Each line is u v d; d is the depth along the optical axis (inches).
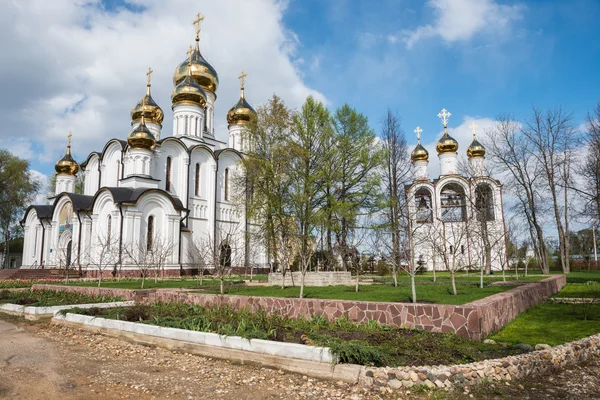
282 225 1195.3
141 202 1562.5
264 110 1333.7
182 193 1797.5
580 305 677.9
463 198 1897.1
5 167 2239.2
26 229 1968.5
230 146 2160.4
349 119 1387.8
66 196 1764.3
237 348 393.1
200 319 479.5
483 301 486.9
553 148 1571.1
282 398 295.3
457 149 2144.4
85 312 589.9
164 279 1382.9
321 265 1232.2
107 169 1876.2
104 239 1469.0
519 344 397.1
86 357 411.2
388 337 406.9
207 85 2144.4
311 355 347.6
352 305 507.2
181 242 1739.7
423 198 1999.3
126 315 545.6
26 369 366.3
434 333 436.1
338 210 1244.5
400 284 896.9
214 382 330.6
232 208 1947.6
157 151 1738.4
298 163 1290.6
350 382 323.0
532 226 1620.3
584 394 300.0
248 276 1601.9
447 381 306.5
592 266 1975.9
